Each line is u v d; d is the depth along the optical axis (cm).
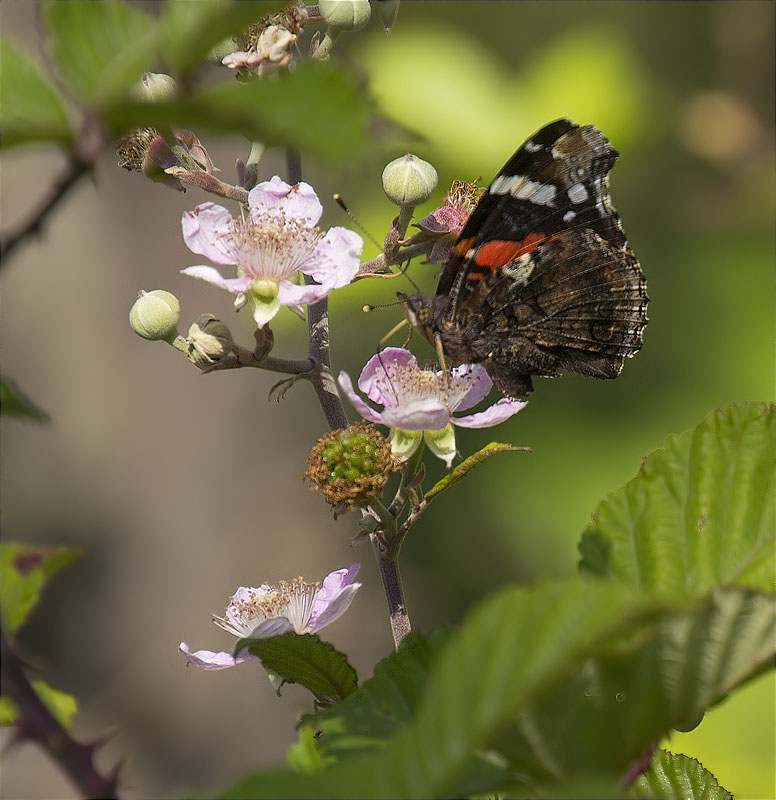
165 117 62
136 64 64
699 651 75
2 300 117
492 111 95
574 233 83
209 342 80
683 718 75
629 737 75
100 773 74
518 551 114
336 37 81
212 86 64
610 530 77
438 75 94
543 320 83
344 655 78
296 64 80
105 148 64
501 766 75
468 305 83
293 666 78
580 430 115
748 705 91
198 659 80
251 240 80
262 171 95
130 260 116
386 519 80
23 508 117
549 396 117
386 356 82
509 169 82
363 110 63
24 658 74
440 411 80
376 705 76
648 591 77
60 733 74
